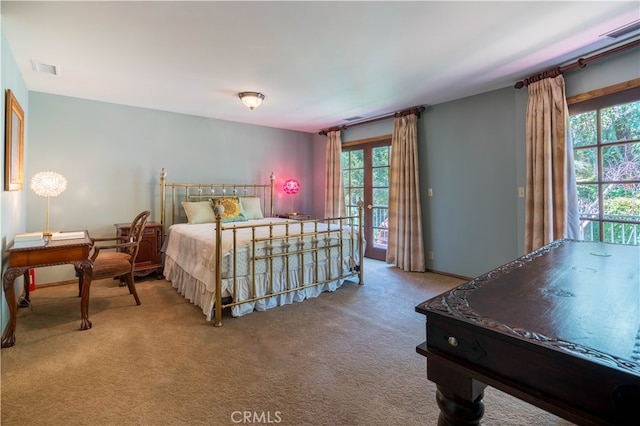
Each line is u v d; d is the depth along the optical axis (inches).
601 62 105.3
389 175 186.1
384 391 67.1
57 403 62.7
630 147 101.1
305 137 235.9
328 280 131.7
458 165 153.9
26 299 116.6
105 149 157.8
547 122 115.9
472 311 35.6
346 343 88.6
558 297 40.4
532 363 28.5
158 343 88.3
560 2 75.1
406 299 125.3
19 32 88.0
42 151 142.1
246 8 77.0
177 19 81.8
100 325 100.4
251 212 185.9
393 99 153.4
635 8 77.4
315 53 102.1
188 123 183.0
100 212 157.0
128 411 60.5
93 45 96.1
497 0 74.0
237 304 105.7
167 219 176.4
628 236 102.3
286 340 90.4
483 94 143.3
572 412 25.8
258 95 141.9
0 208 85.4
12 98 93.9
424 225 170.1
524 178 130.1
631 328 31.2
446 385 35.1
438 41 94.4
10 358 80.0
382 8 77.1
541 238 118.5
